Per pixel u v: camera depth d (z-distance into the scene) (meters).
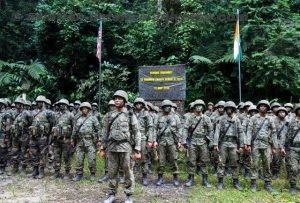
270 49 13.68
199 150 8.66
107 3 17.75
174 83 11.44
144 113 9.41
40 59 18.81
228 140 8.54
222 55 15.70
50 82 17.55
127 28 18.58
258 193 8.07
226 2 16.88
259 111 8.69
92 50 17.70
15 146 10.07
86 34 17.92
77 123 9.14
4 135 10.23
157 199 7.41
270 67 13.23
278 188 8.65
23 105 10.52
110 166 6.96
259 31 14.38
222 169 8.50
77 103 11.37
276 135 8.52
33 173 9.55
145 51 17.48
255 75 14.18
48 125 9.76
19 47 19.20
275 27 13.92
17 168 10.09
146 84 11.66
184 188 8.42
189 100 15.85
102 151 7.14
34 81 17.25
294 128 8.30
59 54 18.30
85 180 9.10
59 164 9.52
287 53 13.92
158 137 8.93
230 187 8.56
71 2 16.98
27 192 7.92
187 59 16.80
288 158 8.34
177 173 8.78
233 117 8.66
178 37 16.83
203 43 17.33
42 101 9.80
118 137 6.80
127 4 20.50
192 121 8.74
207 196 7.69
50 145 9.84
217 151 8.81
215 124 8.95
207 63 15.05
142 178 9.07
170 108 9.00
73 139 9.17
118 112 6.95
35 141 9.56
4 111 10.48
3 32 18.59
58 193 7.84
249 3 14.76
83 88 16.84
